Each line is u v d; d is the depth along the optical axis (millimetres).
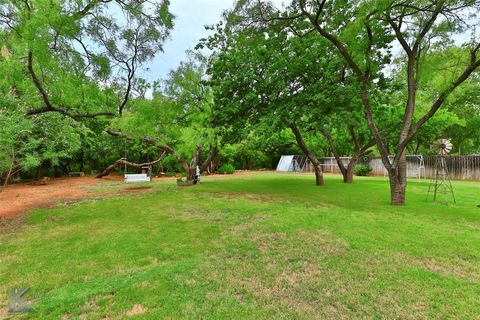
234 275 3236
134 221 6004
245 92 10523
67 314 2457
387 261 3631
